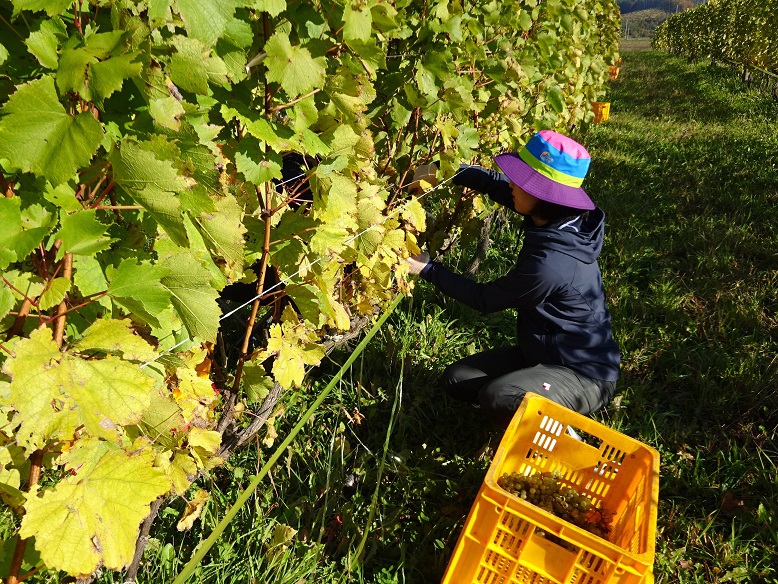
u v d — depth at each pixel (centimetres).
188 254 119
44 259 107
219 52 117
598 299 264
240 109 134
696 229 545
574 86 517
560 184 244
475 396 283
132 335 108
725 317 405
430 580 222
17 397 95
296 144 138
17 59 101
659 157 798
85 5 103
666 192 655
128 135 108
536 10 352
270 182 158
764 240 529
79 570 103
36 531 101
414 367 319
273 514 232
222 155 142
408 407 295
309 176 161
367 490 252
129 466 111
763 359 366
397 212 239
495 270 442
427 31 229
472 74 293
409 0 208
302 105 142
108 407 102
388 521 236
